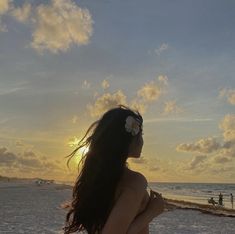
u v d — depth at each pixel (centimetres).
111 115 259
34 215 3228
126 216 234
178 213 3972
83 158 260
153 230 2561
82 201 255
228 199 9075
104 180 248
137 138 259
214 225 3027
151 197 253
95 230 255
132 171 254
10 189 11075
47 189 11381
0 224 2558
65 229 269
